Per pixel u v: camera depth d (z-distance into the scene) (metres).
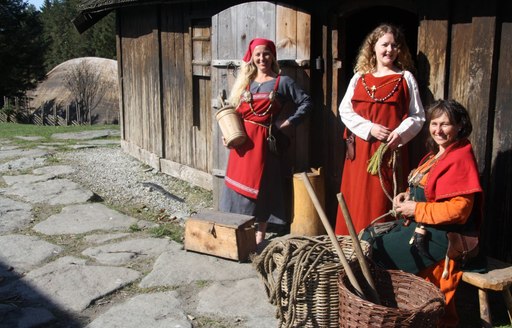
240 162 5.16
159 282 4.53
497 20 4.14
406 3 4.71
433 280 3.67
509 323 3.91
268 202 5.23
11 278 4.63
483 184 4.30
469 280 3.67
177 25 7.62
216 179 6.12
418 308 2.99
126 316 3.99
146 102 8.71
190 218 5.12
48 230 5.76
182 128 7.79
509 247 4.25
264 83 5.05
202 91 7.28
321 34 5.41
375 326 3.02
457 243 3.52
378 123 4.27
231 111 5.11
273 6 5.48
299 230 5.39
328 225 3.37
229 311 4.06
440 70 4.46
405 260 3.71
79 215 6.25
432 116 3.56
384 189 4.13
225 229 4.89
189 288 4.44
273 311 4.06
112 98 26.62
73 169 8.44
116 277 4.63
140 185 7.59
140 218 6.25
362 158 4.38
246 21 5.68
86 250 5.22
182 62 7.60
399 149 4.33
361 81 4.38
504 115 4.20
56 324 3.92
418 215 3.53
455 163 3.46
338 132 5.40
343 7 5.21
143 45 8.63
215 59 5.95
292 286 3.37
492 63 4.17
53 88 29.17
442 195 3.47
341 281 3.25
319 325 3.45
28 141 11.16
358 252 3.28
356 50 7.20
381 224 3.94
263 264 3.66
